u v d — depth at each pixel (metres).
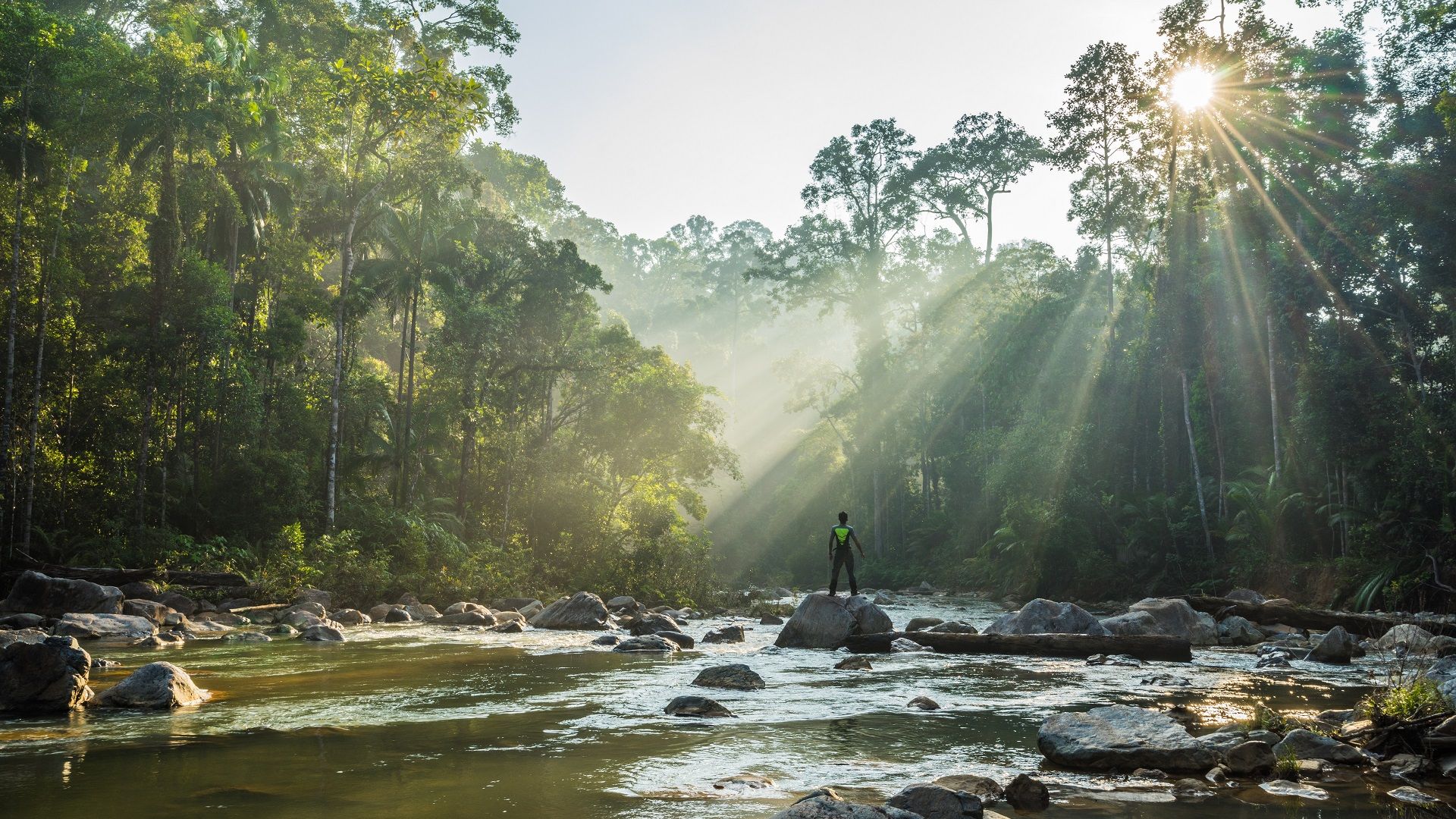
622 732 8.31
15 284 23.73
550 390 41.94
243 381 29.22
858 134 60.19
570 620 21.34
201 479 28.86
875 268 60.53
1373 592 23.94
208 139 28.89
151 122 26.66
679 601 32.81
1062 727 7.35
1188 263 36.53
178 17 31.14
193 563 24.88
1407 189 27.16
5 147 24.88
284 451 30.50
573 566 34.44
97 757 7.07
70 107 26.11
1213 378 34.91
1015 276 55.66
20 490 25.41
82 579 19.78
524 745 7.66
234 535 27.70
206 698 10.05
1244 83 32.72
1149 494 37.19
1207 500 34.56
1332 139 30.62
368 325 51.19
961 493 54.97
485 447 39.53
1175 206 36.44
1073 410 42.88
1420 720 7.13
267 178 32.00
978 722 8.98
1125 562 35.34
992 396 50.12
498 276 40.47
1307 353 29.44
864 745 7.80
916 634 16.64
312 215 35.94
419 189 33.47
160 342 26.50
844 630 16.89
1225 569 31.95
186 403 29.23
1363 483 27.61
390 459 33.97
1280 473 30.88
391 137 31.59
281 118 32.62
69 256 27.52
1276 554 29.64
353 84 29.16
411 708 9.57
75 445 28.39
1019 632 17.47
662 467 44.06
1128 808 5.69
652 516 37.56
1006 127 57.88
